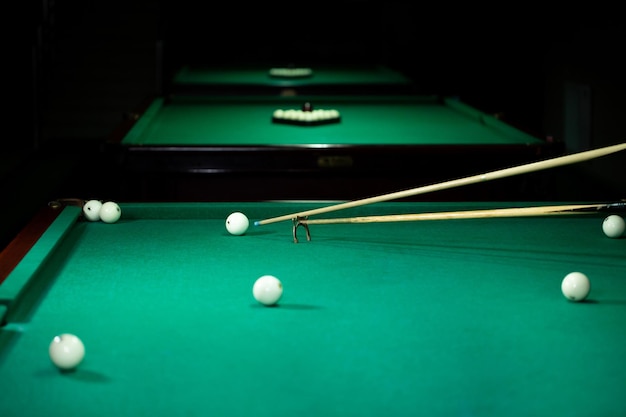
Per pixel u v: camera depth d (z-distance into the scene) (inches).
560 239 134.7
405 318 104.2
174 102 274.8
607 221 135.1
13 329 102.2
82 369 92.1
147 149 190.4
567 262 124.0
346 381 89.0
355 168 192.5
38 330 101.9
